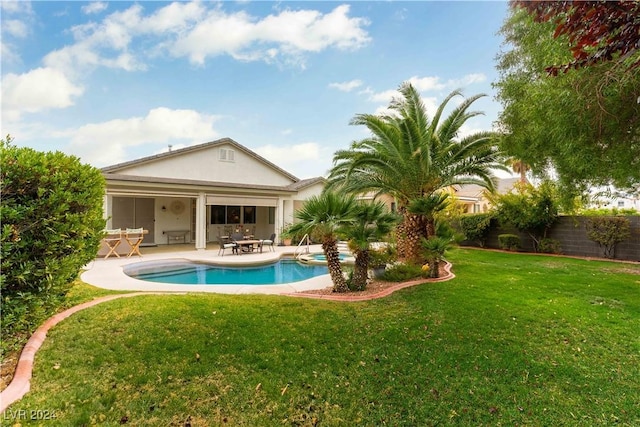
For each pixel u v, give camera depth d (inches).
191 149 776.9
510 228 781.3
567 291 336.2
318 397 153.3
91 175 215.8
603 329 231.0
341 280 339.0
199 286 365.1
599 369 178.7
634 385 163.8
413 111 484.7
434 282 373.7
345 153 546.3
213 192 751.1
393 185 492.1
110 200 610.9
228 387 157.6
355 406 147.5
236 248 692.7
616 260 607.2
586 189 280.5
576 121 207.9
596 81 188.5
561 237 700.0
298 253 714.2
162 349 187.0
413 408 146.3
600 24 118.0
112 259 580.1
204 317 234.5
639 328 232.7
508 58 345.1
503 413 143.0
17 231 158.4
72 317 225.1
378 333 221.0
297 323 234.1
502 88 326.0
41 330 201.2
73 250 197.6
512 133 324.2
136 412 137.5
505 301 293.7
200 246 733.3
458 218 861.8
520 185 760.3
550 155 268.7
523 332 224.7
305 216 334.0
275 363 179.9
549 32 225.8
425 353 194.7
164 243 829.8
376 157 459.5
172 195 690.8
